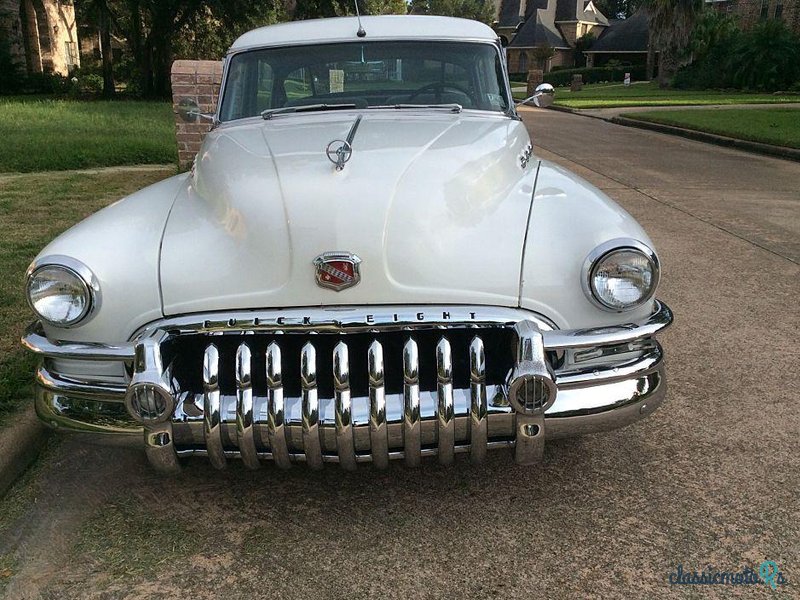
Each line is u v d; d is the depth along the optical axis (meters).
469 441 2.43
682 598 2.24
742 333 4.25
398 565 2.41
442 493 2.80
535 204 2.72
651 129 17.56
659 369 2.62
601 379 2.48
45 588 2.33
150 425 2.38
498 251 2.48
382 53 3.81
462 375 2.50
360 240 2.41
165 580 2.36
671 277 5.27
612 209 2.73
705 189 8.80
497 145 3.10
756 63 37.44
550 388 2.30
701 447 3.07
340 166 2.68
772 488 2.77
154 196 3.03
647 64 54.22
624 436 3.17
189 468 3.00
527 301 2.43
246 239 2.49
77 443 3.23
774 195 8.45
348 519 2.66
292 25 4.09
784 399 3.46
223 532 2.60
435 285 2.41
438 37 3.84
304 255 2.41
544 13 70.94
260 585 2.33
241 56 3.92
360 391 2.49
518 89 38.81
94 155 10.02
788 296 4.87
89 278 2.42
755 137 13.55
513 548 2.48
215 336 2.48
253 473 2.97
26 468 3.02
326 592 2.30
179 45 32.91
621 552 2.45
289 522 2.65
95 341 2.48
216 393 2.37
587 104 26.33
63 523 2.66
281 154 2.90
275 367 2.34
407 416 2.33
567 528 2.58
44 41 36.12
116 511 2.73
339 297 2.39
